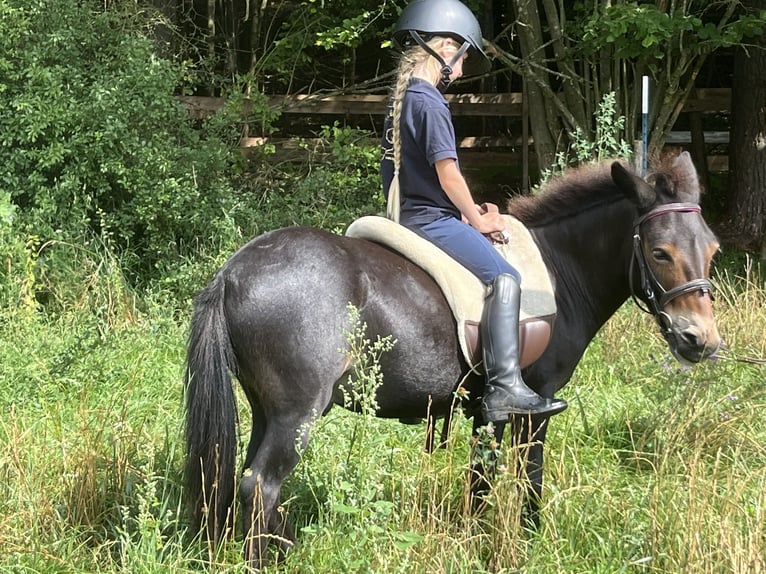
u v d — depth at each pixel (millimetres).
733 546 3723
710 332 3865
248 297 3646
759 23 9008
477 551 3938
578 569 3930
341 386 3785
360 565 3512
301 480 4438
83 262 7766
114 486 4324
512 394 3826
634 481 4777
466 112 10906
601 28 8852
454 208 4090
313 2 10641
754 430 5289
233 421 3678
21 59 8297
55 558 3707
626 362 6312
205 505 3686
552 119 10141
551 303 4098
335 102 10938
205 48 11898
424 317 3830
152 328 7027
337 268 3709
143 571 3680
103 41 8922
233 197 8820
